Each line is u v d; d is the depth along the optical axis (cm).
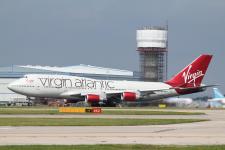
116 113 16938
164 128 10369
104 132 9212
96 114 16238
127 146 6881
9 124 10919
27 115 15088
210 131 9650
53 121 12019
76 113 16675
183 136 8538
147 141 7719
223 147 6881
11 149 6431
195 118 14338
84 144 7194
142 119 13238
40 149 6488
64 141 7588
